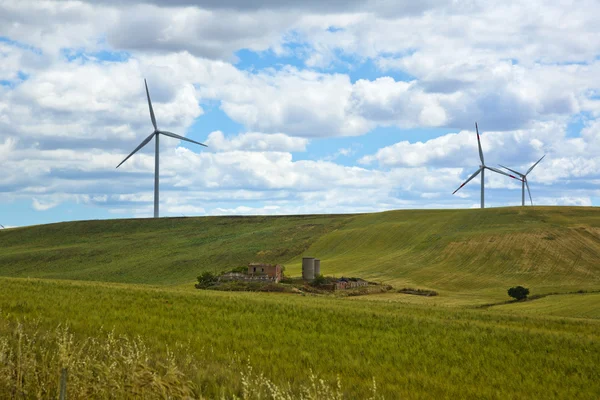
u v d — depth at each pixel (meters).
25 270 165.62
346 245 164.62
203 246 183.50
